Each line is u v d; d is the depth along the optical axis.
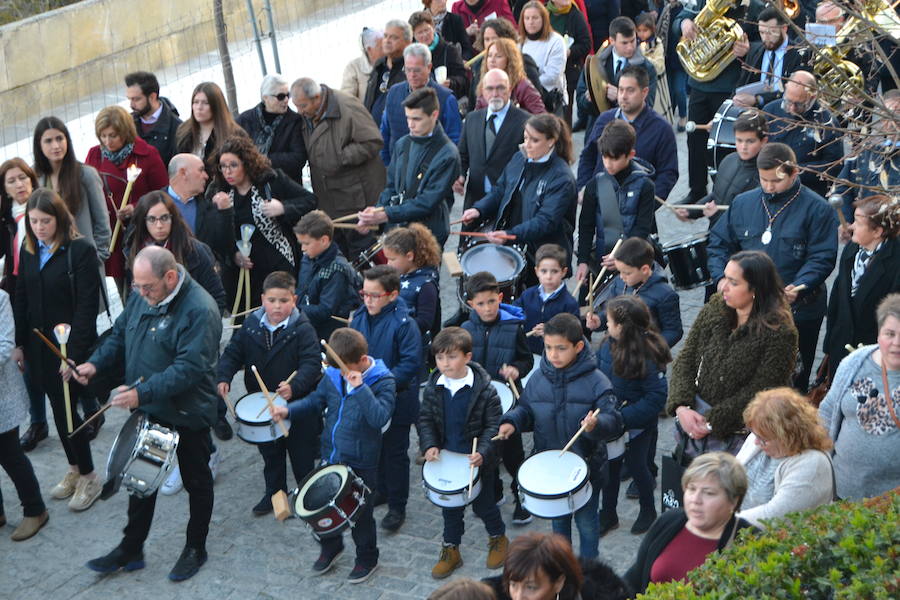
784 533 4.41
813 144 8.45
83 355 7.57
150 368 6.72
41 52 14.84
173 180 8.70
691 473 4.75
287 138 9.58
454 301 10.38
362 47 11.38
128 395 6.51
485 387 6.68
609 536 6.96
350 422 6.73
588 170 9.48
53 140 8.34
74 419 7.62
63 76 13.93
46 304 7.55
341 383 6.80
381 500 7.56
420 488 7.74
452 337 6.60
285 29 14.95
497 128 9.14
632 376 6.64
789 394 5.26
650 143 9.09
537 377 6.60
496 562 6.77
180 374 6.56
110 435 8.59
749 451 5.49
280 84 9.50
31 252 7.55
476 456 6.49
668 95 13.20
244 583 6.84
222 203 8.57
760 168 7.50
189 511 7.33
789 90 8.44
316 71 14.51
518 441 7.04
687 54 11.08
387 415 6.64
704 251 8.22
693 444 6.26
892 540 4.15
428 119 8.80
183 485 7.23
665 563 4.80
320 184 9.65
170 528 7.46
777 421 5.17
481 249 8.50
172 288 6.66
